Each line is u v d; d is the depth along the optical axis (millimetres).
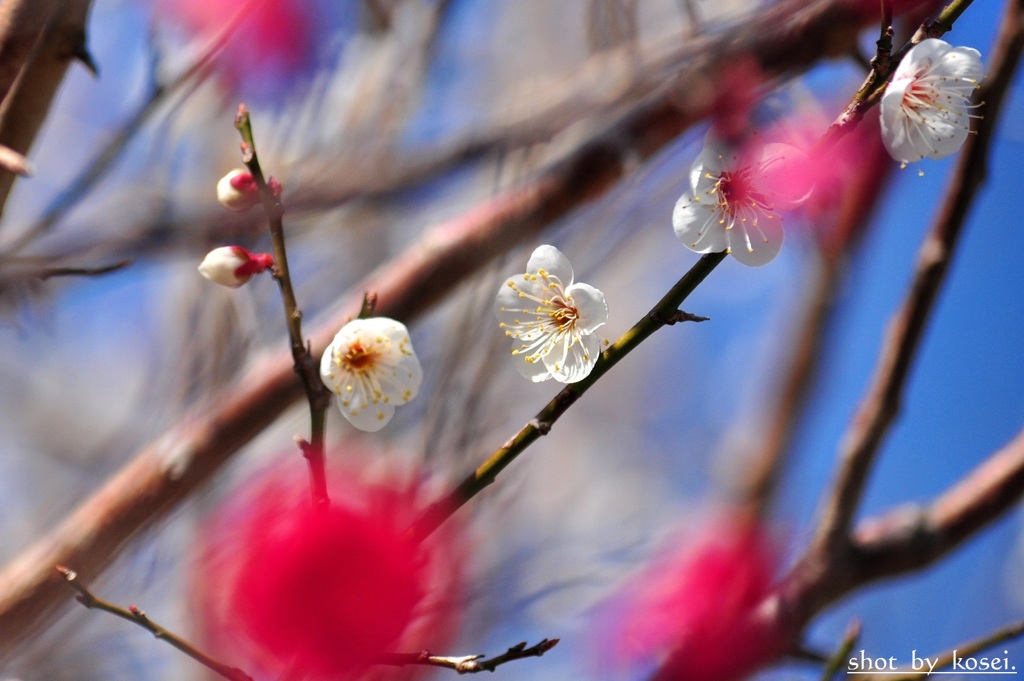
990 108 885
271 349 956
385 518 832
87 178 887
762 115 904
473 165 950
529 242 919
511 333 791
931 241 907
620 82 940
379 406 798
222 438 882
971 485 937
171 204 941
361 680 833
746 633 936
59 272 836
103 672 926
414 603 821
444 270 911
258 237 943
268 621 820
